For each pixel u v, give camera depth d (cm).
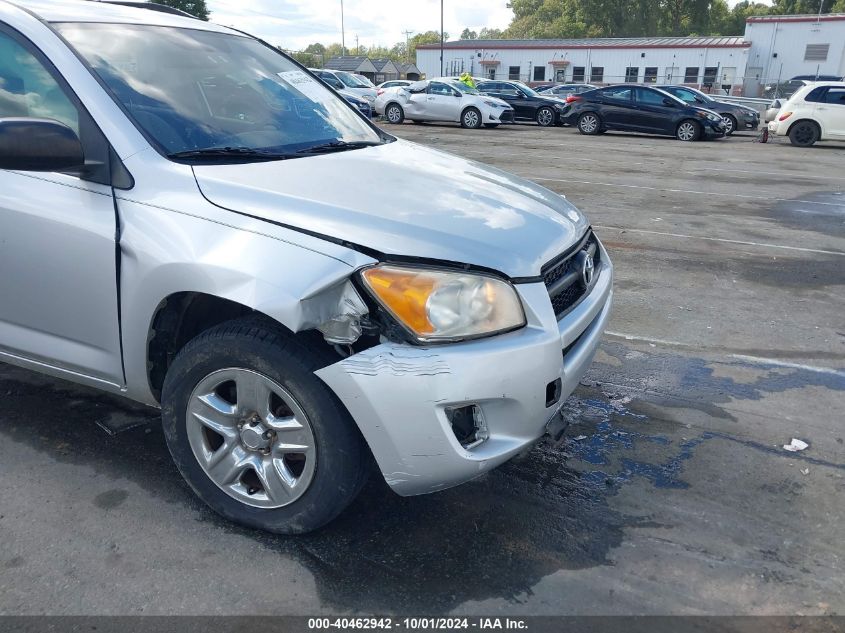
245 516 263
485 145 1656
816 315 536
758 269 656
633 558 264
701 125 1902
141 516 274
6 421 337
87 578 242
